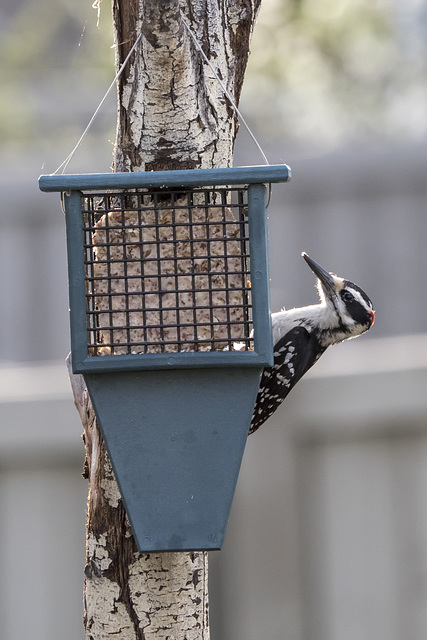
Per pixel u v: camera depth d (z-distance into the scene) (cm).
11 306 1266
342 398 1154
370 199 1275
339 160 1277
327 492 1158
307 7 1338
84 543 1124
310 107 1430
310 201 1277
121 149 679
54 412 1117
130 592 689
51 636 1121
